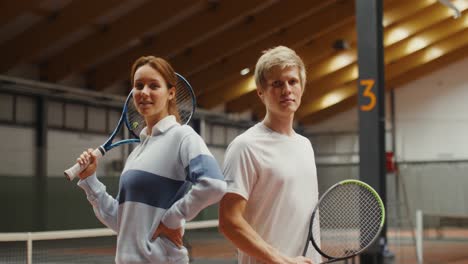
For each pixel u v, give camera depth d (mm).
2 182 10781
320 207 2369
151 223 1979
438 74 20516
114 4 11773
